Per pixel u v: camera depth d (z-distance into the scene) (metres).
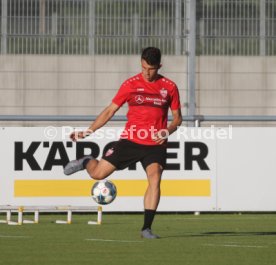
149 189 28.25
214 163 43.78
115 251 24.84
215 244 26.98
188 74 48.38
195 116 45.25
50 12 50.25
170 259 22.95
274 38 50.91
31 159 43.03
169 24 50.09
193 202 43.66
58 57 50.19
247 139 43.91
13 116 44.91
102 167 28.03
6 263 22.02
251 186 43.91
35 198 43.00
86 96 50.25
